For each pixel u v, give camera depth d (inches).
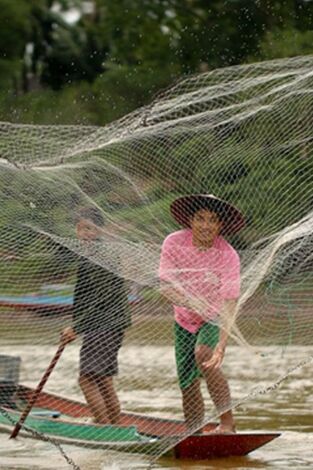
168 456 679.1
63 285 683.4
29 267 687.7
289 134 729.0
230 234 685.3
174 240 674.2
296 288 677.9
